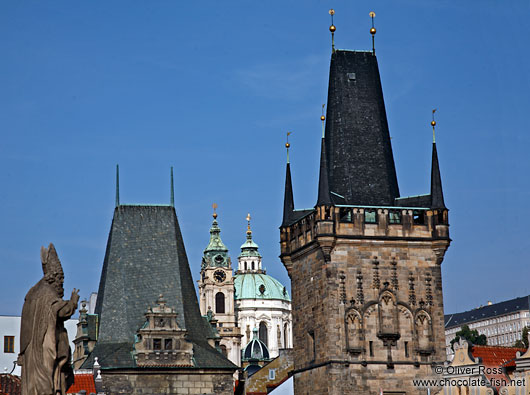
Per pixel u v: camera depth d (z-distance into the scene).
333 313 118.31
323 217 119.62
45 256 35.56
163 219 133.25
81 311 130.25
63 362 35.00
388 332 119.25
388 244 121.31
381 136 128.88
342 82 130.38
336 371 116.88
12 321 174.38
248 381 157.38
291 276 130.75
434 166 124.69
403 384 118.50
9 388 113.00
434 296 121.88
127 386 120.19
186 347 123.44
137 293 127.56
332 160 127.06
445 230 122.62
